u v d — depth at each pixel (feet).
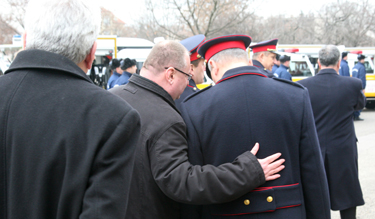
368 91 37.32
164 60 5.41
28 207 3.17
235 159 4.83
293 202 4.91
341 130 8.87
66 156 3.16
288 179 4.93
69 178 3.14
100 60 32.32
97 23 3.71
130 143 3.39
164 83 5.47
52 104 3.25
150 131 4.77
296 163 5.03
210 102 5.16
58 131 3.19
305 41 82.53
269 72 12.27
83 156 3.18
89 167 3.14
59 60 3.39
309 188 5.08
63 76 3.41
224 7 48.93
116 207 3.17
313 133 5.04
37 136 3.18
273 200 4.82
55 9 3.39
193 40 8.80
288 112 4.95
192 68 8.61
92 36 3.64
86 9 3.56
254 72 5.34
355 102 9.00
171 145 4.73
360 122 30.89
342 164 8.79
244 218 4.91
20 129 3.19
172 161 4.64
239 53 5.58
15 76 3.39
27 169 3.17
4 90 3.33
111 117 3.28
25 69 3.40
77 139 3.20
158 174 4.65
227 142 4.96
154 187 4.83
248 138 4.90
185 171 4.59
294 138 4.96
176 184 4.53
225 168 4.66
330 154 8.80
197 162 5.08
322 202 5.04
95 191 3.11
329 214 5.15
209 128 5.04
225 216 5.06
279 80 5.42
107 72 32.22
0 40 67.97
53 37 3.40
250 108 4.96
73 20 3.43
